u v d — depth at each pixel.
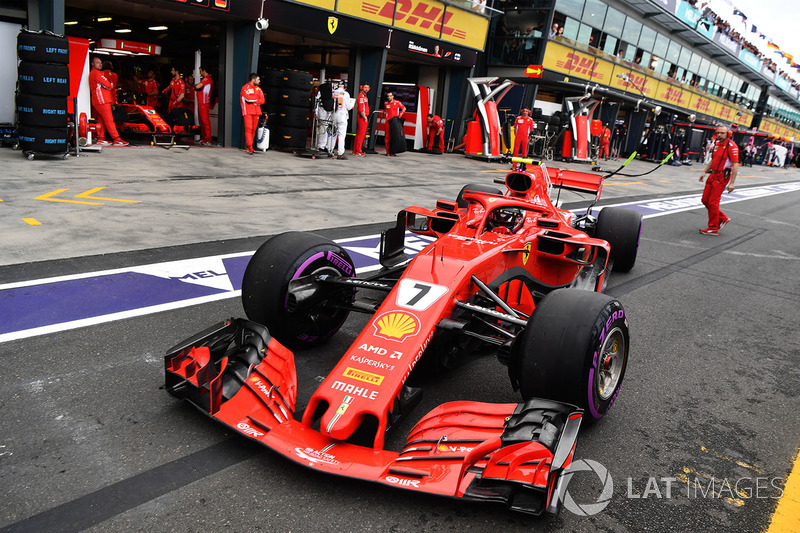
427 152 20.22
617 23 26.25
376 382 2.75
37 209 6.95
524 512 2.27
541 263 4.65
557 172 7.59
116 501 2.42
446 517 2.47
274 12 13.87
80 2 13.28
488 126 19.55
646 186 17.95
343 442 2.70
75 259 5.36
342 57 21.55
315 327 3.88
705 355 4.60
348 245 6.84
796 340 5.14
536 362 2.91
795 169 46.59
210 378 2.86
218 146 15.12
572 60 24.34
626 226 6.66
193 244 6.20
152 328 4.11
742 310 5.90
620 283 6.55
